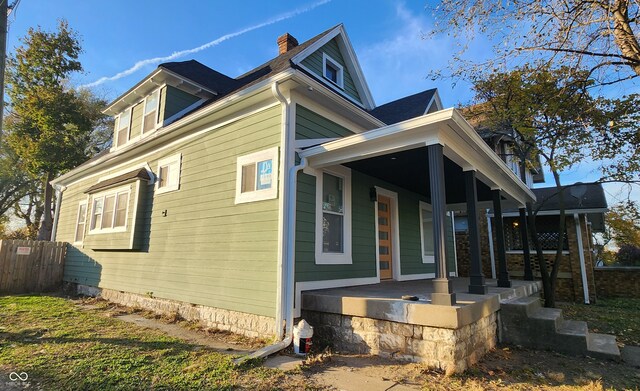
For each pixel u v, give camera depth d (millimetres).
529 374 4047
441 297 4195
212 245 6254
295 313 5145
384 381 3645
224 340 5152
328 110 6449
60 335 5023
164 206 7527
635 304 10188
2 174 20250
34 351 4215
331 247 6273
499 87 9750
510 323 5379
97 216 9719
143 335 5234
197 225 6648
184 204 7043
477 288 5371
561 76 7438
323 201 6199
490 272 12883
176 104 8797
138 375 3551
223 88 9562
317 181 5992
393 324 4430
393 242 8453
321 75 8703
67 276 10914
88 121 17812
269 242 5352
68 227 11805
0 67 4992
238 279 5676
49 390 3139
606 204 10992
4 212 22953
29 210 23859
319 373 3869
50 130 16750
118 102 10062
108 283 8820
